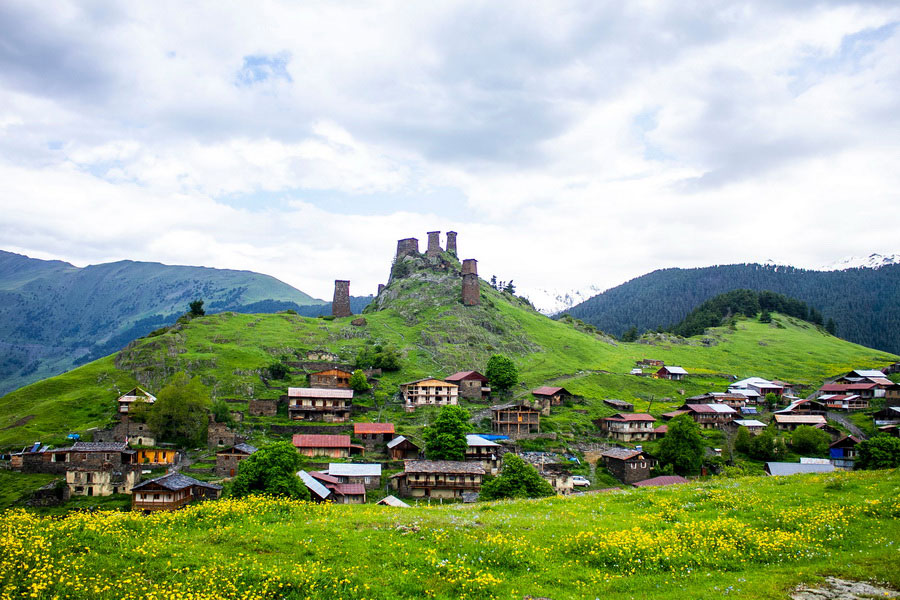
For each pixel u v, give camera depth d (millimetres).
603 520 37125
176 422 136625
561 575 27453
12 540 27641
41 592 23375
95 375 166250
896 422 163375
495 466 130000
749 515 38062
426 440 131750
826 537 32938
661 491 47125
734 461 140375
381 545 30047
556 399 179750
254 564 26984
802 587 25375
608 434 162625
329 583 25281
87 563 26625
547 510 41469
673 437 134500
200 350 183625
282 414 156250
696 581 26953
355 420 157125
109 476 105750
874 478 46062
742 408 190500
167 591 24125
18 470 111562
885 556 28891
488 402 179250
